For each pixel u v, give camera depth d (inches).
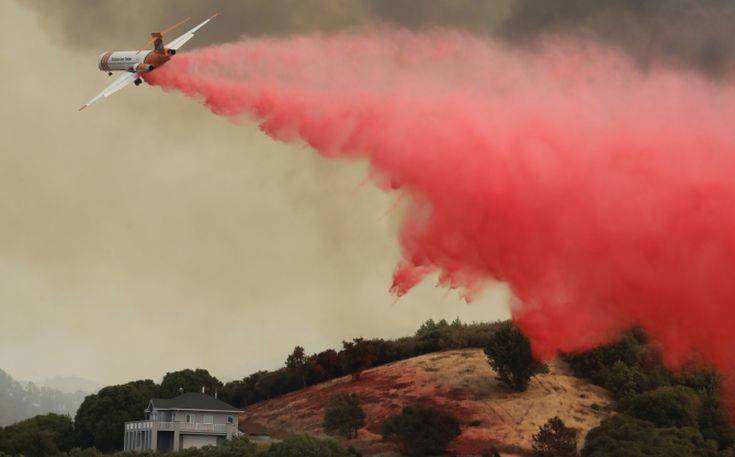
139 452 5157.5
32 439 5418.3
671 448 4564.5
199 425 5570.9
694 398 5388.8
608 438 4717.0
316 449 4704.7
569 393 5994.1
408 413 5359.3
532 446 5221.5
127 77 4441.4
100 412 5812.0
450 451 5241.1
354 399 5816.9
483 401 5949.8
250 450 4901.6
